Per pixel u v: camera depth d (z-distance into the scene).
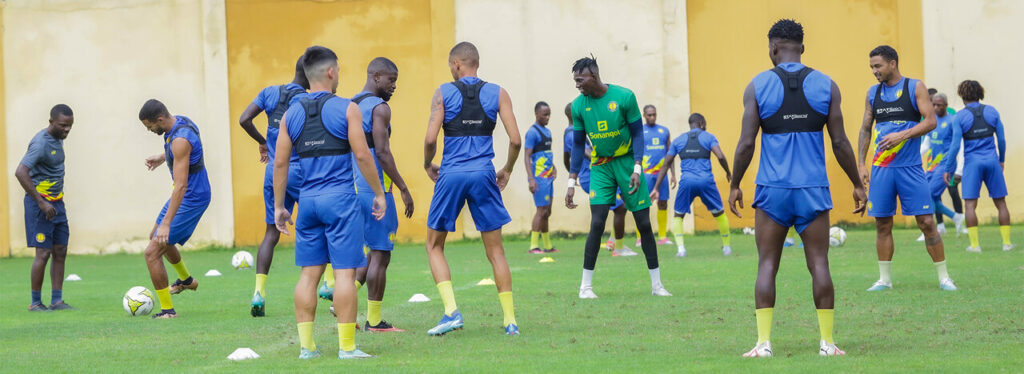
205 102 37.28
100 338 14.06
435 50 36.78
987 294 16.25
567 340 12.79
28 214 18.36
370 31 37.03
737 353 11.36
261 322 15.49
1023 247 25.64
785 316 14.55
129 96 37.56
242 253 28.20
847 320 13.97
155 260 16.38
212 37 37.16
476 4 36.78
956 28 35.50
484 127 13.69
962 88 24.89
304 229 11.68
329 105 11.48
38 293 18.48
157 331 14.64
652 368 10.43
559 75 36.72
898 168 17.19
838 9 36.06
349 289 11.54
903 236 31.62
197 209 16.92
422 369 10.65
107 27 37.53
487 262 27.22
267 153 17.69
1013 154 35.31
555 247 32.81
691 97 36.72
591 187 17.86
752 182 36.47
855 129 36.03
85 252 37.59
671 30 36.41
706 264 24.12
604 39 36.62
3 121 37.38
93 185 37.62
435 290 19.77
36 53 37.56
